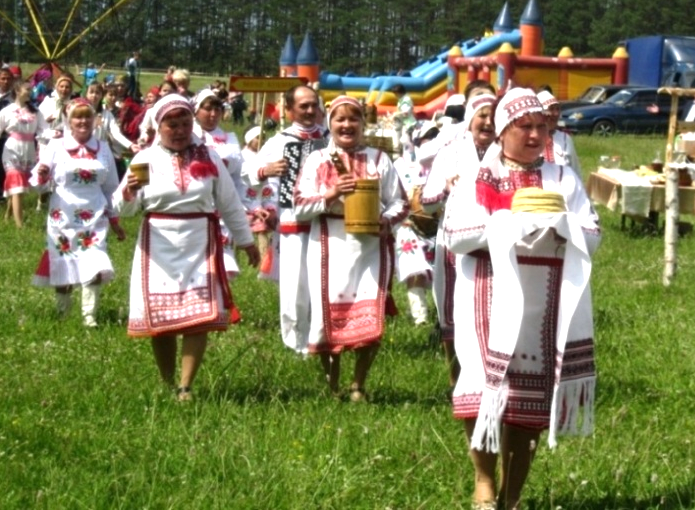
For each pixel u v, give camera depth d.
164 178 7.29
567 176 5.31
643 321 10.15
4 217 17.69
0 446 6.19
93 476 5.81
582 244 4.97
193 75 82.00
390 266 7.53
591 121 37.50
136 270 7.35
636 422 6.97
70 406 7.07
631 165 26.42
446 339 7.43
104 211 10.24
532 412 5.07
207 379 7.69
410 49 88.69
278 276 9.61
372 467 5.95
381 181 7.54
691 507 5.49
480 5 88.06
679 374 8.16
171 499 5.48
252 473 5.75
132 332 7.33
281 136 8.44
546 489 5.65
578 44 91.25
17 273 12.59
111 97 21.05
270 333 9.47
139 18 65.44
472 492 5.66
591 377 5.07
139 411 6.96
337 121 7.54
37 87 24.20
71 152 10.16
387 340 9.10
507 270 4.98
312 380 7.82
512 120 5.25
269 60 86.06
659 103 37.91
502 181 5.27
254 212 9.77
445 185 7.37
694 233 16.61
